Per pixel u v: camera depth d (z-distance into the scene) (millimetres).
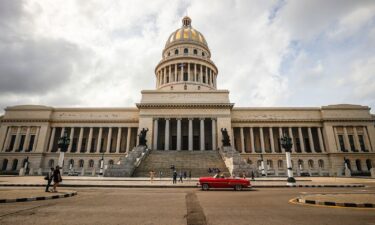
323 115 67438
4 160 64500
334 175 60031
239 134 68875
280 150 67312
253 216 9078
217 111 61750
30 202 12562
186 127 66438
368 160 63969
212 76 82188
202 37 88438
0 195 13977
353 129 66250
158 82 81812
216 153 50531
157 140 61312
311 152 64688
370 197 13523
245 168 36094
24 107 69062
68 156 64125
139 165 42562
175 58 77750
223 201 13352
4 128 66875
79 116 69250
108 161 63438
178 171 39906
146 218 8734
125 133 70062
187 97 64625
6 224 7578
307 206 11484
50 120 67938
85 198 14656
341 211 10031
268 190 20641
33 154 63750
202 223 7945
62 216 8945
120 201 13344
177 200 13820
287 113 68938
